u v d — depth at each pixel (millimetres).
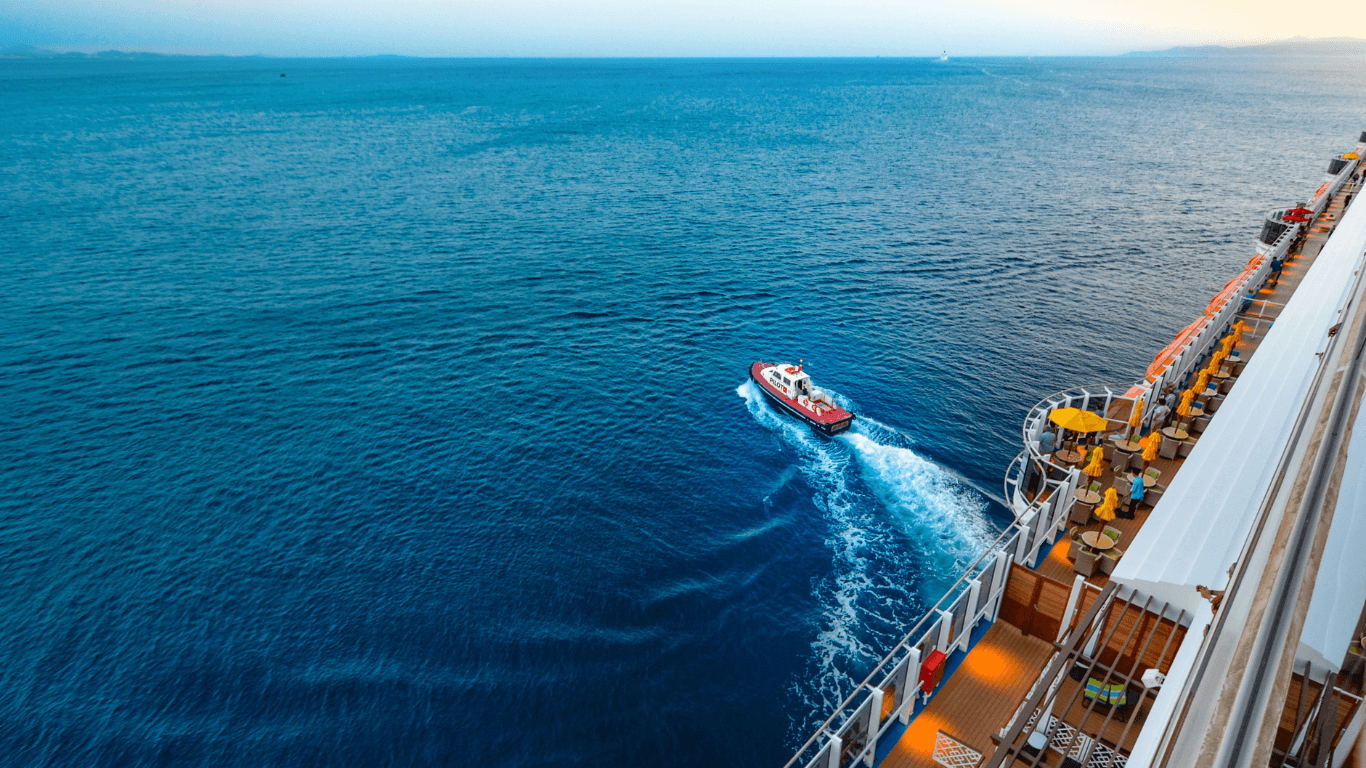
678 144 176125
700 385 53812
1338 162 82062
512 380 54500
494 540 37375
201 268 78688
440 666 29953
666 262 83062
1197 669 6480
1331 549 11336
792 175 136875
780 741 26859
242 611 32844
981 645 20094
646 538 37469
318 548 36844
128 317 64938
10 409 49281
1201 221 102812
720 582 34500
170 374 54750
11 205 105875
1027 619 20375
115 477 42375
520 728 27391
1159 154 162000
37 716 27875
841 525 38406
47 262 79312
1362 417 14641
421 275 77438
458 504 40219
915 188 124750
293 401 51094
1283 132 198500
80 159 147625
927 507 39812
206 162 145750
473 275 77750
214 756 26375
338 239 90688
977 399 51938
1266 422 20609
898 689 17703
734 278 77625
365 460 44219
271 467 43406
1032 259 84938
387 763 26094
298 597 33656
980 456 44812
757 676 29578
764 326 64875
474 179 130625
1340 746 9555
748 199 116062
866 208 109875
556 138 185875
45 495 40656
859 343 61250
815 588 34094
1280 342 26828
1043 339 62219
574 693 28812
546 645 30953
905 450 45375
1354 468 13125
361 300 70062
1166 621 16391
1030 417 30141
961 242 91500
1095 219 103625
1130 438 27188
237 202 110562
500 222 100438
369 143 175125
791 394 49625
